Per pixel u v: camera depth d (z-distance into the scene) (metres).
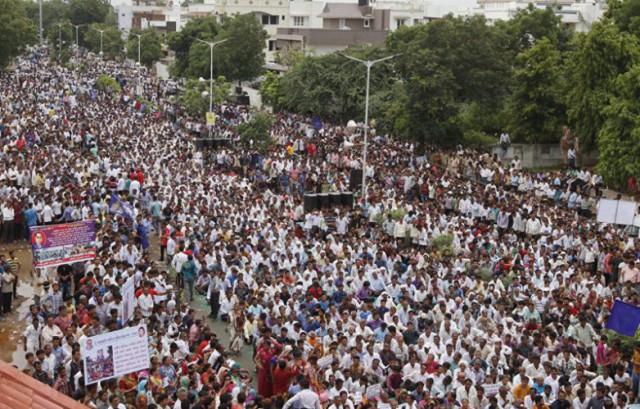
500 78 49.91
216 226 26.69
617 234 28.97
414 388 16.56
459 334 18.44
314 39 88.25
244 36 78.75
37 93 69.38
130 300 18.77
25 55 124.00
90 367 14.27
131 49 110.62
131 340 14.66
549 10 60.75
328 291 21.94
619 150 39.25
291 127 56.91
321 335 18.97
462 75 49.88
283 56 87.44
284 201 33.19
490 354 17.62
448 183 37.31
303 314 19.58
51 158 36.31
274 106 67.12
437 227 28.61
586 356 18.44
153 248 29.81
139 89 78.50
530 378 16.69
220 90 63.56
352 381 16.62
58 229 20.88
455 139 50.62
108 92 76.88
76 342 16.22
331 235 26.59
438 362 17.73
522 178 38.69
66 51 114.75
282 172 39.69
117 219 27.86
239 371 16.19
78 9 149.38
